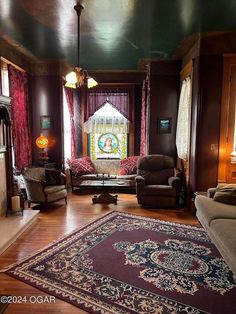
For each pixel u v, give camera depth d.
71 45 4.55
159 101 5.79
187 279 2.55
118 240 3.44
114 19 3.43
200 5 3.04
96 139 7.29
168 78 5.73
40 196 4.76
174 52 5.00
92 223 4.07
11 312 2.09
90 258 2.96
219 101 4.26
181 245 3.29
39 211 4.52
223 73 4.20
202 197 3.62
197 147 4.37
